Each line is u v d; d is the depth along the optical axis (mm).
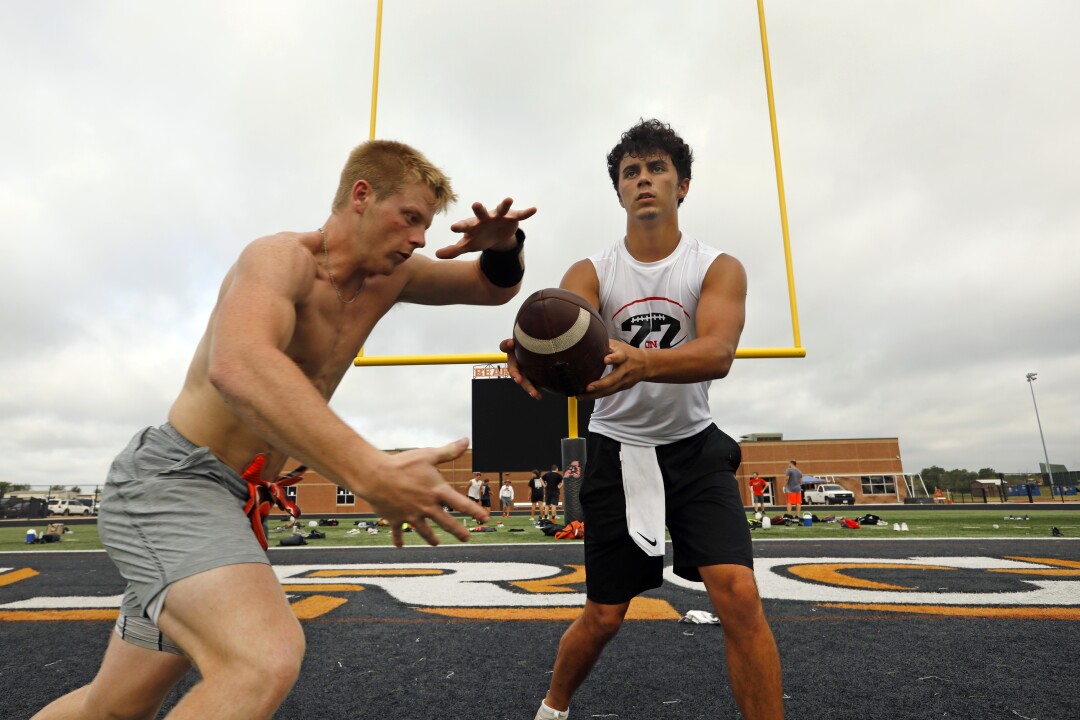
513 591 4383
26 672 2660
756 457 44531
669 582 4711
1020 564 5359
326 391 1547
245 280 1138
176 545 1165
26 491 57125
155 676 1340
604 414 2072
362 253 1441
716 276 1990
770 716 1650
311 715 2141
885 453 43875
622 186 2135
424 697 2305
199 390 1337
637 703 2225
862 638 3002
